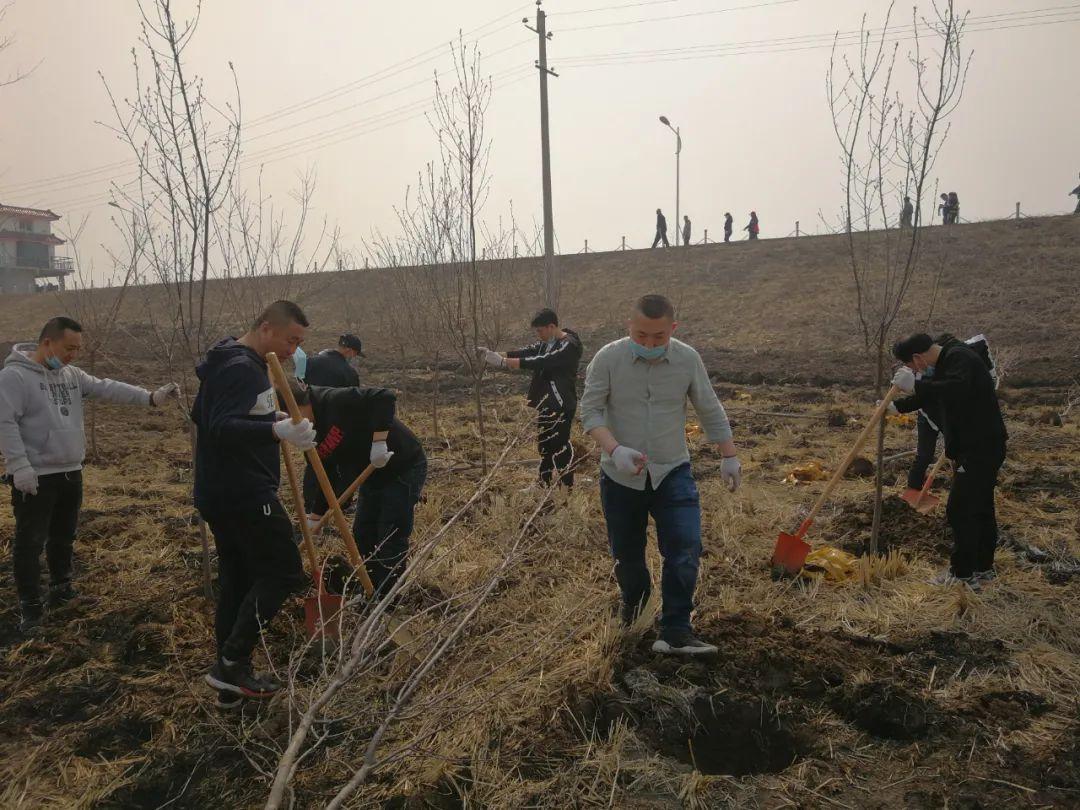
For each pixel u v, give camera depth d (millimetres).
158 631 4066
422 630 4031
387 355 20500
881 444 4973
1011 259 22359
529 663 3693
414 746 2861
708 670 3676
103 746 3234
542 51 19344
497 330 8820
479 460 8219
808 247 26312
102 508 6574
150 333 22094
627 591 4059
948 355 4594
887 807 2848
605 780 2959
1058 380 13148
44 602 4559
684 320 22750
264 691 3383
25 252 43875
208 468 3314
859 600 4566
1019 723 3273
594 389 3949
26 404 4168
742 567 5066
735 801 2881
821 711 3439
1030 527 5621
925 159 5211
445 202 7906
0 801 2895
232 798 2885
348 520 5836
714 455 8398
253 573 3455
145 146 4484
